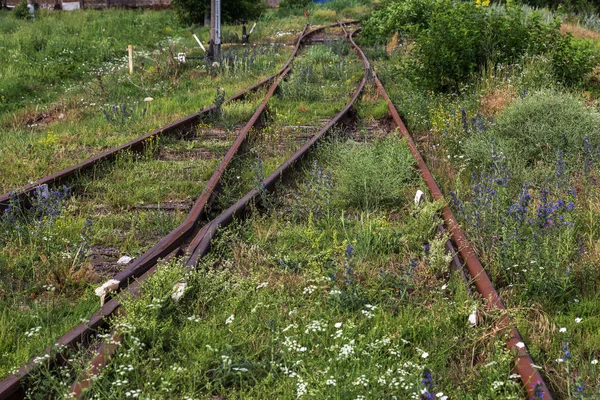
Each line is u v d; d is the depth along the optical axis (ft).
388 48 67.36
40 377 10.94
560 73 36.70
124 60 67.56
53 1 120.98
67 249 16.79
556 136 24.70
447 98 36.58
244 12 104.53
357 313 13.51
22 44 69.72
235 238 17.33
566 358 11.21
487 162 23.56
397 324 13.07
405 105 35.53
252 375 11.34
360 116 34.86
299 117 34.86
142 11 114.83
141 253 17.04
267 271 15.74
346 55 67.36
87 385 10.54
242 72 53.47
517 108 26.53
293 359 11.78
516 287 14.84
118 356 11.34
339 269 15.58
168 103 40.47
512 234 16.24
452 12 40.78
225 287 14.42
